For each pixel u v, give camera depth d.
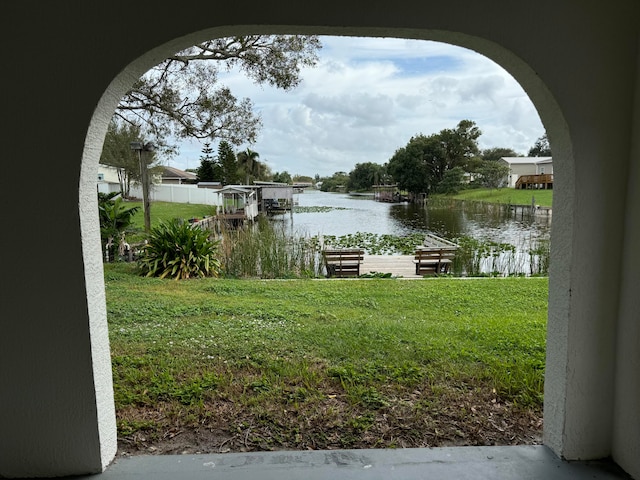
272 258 7.27
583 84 1.55
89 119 1.45
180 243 6.72
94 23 1.41
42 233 1.50
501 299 5.01
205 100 6.39
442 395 2.40
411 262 8.30
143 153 9.16
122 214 8.00
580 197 1.62
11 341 1.55
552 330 1.79
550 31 1.51
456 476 1.67
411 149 33.62
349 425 2.09
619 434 1.71
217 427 2.08
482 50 1.60
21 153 1.45
